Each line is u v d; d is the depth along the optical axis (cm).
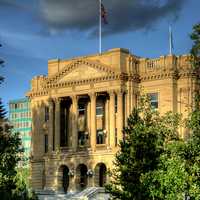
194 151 5022
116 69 11738
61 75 12556
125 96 11769
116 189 7112
